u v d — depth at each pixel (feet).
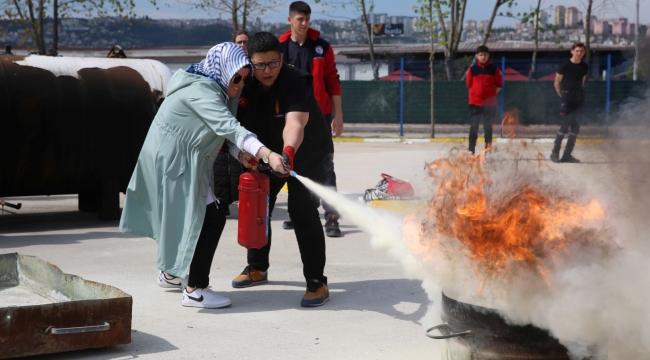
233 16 80.94
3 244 22.03
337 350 12.82
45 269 14.84
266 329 14.03
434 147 59.21
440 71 81.15
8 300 14.39
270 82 14.92
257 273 17.44
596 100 66.13
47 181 24.53
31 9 81.15
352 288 17.20
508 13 86.89
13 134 23.43
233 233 24.04
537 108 67.36
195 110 14.34
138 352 12.59
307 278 15.88
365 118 78.69
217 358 12.36
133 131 25.36
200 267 15.29
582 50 41.52
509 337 10.05
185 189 14.71
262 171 15.49
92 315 12.07
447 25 87.35
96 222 26.14
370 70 119.65
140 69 26.03
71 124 24.29
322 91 23.70
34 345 11.61
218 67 14.70
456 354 10.72
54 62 24.76
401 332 13.84
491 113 42.86
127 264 19.47
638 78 55.98
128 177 26.02
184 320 14.56
